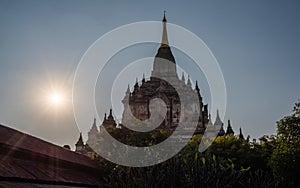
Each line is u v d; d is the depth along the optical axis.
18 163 27.11
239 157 49.00
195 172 32.47
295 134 48.91
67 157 34.25
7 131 31.19
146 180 31.48
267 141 57.47
